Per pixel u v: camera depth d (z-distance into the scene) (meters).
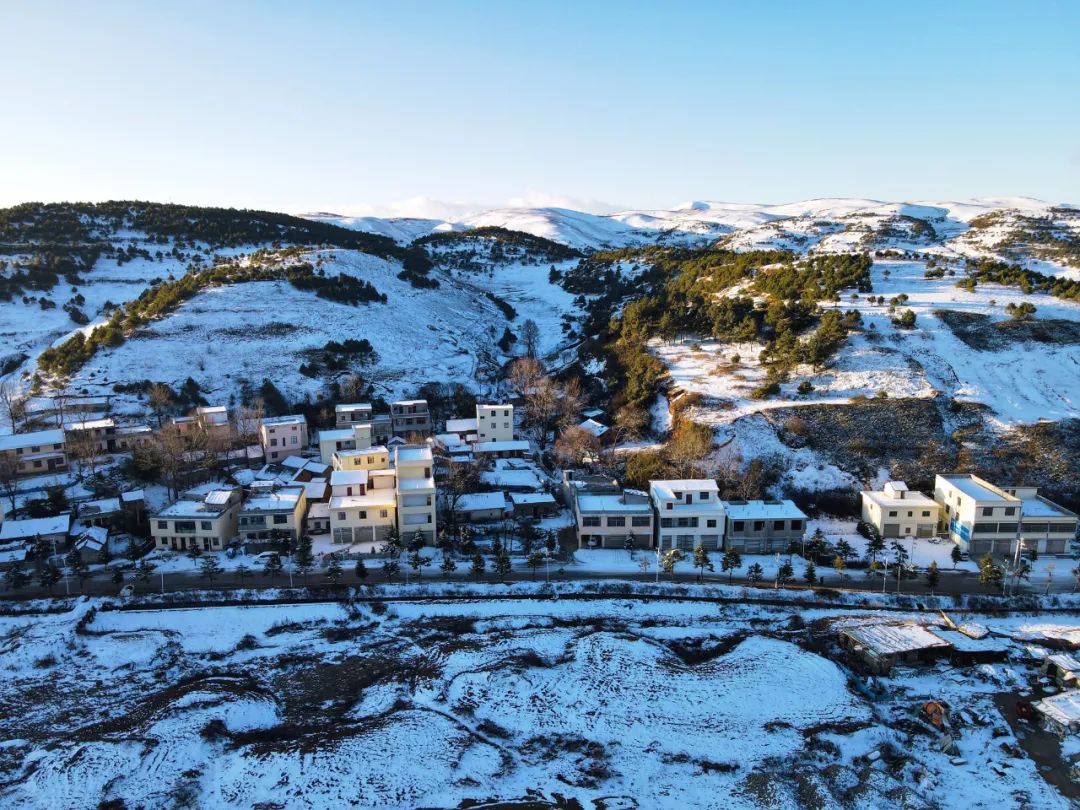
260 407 111.12
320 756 45.16
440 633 62.00
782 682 53.22
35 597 66.44
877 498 80.62
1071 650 58.09
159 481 90.31
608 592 68.31
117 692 53.31
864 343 110.50
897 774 44.28
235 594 66.75
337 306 158.25
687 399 105.31
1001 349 107.31
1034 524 74.12
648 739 47.62
